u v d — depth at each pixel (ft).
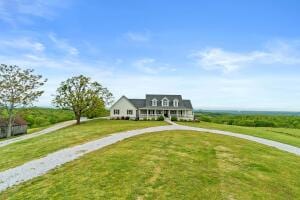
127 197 40.29
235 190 45.70
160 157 64.13
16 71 167.12
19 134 179.32
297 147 98.17
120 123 180.14
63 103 197.98
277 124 289.33
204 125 172.14
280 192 47.50
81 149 76.43
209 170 56.13
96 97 203.82
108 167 54.75
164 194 41.70
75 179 48.19
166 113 230.68
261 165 64.44
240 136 118.42
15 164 62.90
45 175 52.24
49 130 178.70
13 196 42.04
